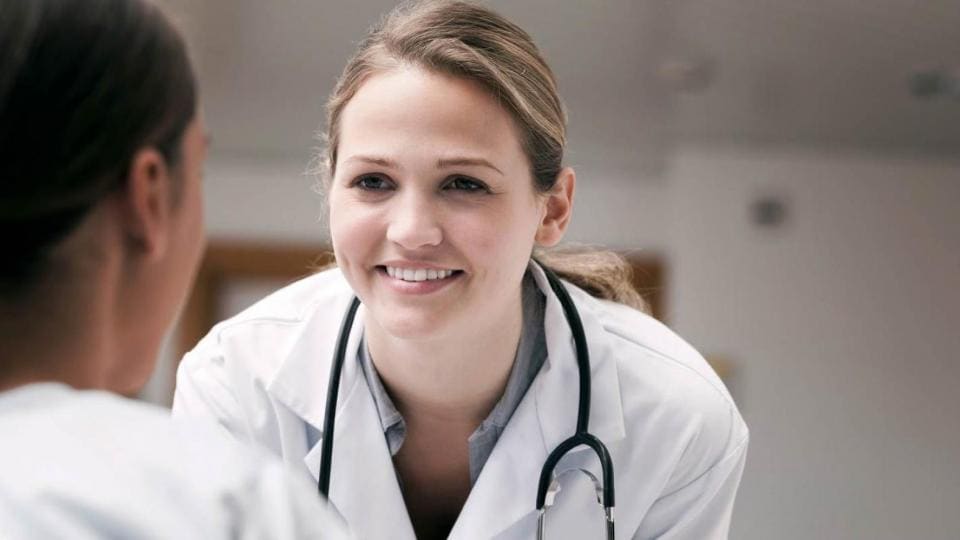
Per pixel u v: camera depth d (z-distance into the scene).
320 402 1.81
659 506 1.92
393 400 1.83
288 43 3.93
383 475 1.80
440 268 1.55
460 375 1.74
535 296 1.85
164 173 0.87
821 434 5.76
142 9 0.87
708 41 3.83
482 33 1.58
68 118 0.81
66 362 0.87
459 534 1.78
